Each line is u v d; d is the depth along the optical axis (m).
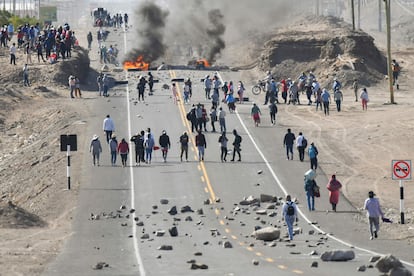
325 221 116.94
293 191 135.25
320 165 153.25
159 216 120.06
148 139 152.88
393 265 78.19
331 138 175.25
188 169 148.75
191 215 120.56
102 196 132.12
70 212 123.75
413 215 122.19
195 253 92.50
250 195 132.25
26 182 149.12
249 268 83.06
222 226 113.19
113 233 109.25
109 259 90.44
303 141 154.50
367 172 149.12
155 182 140.25
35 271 82.75
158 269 83.38
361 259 88.56
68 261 88.88
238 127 184.62
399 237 107.25
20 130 193.62
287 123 190.38
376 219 105.69
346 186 139.62
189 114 177.50
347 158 159.00
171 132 178.88
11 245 99.12
